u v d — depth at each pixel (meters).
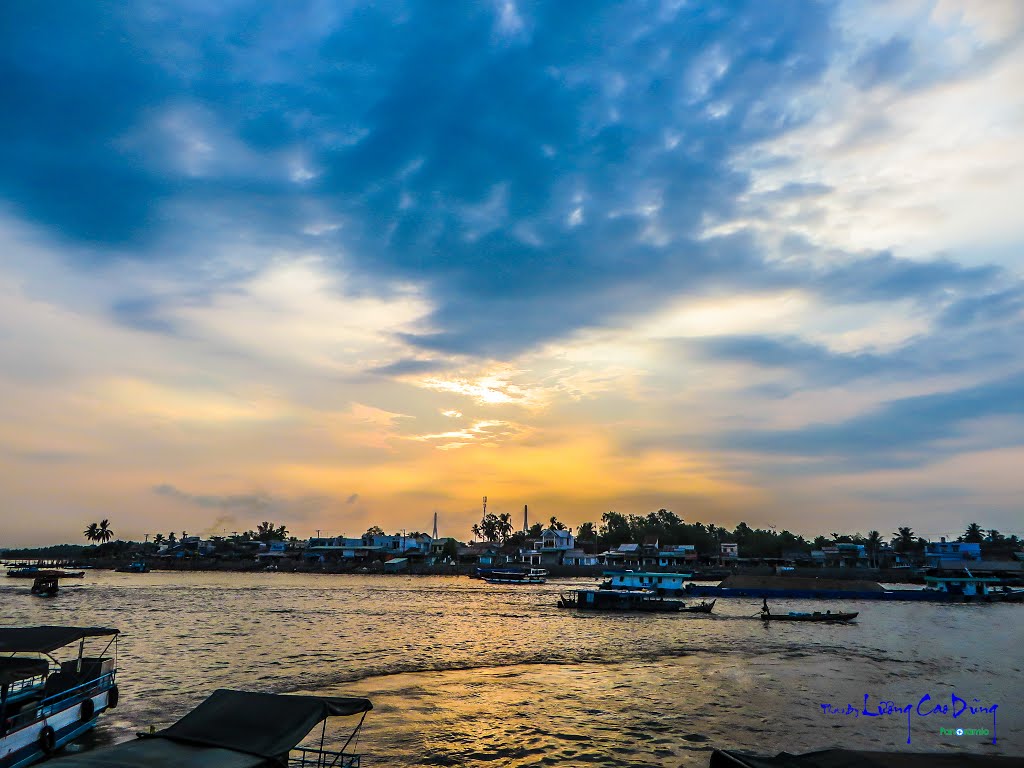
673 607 71.31
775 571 128.12
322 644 47.06
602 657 43.53
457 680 36.09
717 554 152.88
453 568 141.75
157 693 31.89
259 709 16.00
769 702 31.94
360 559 157.12
